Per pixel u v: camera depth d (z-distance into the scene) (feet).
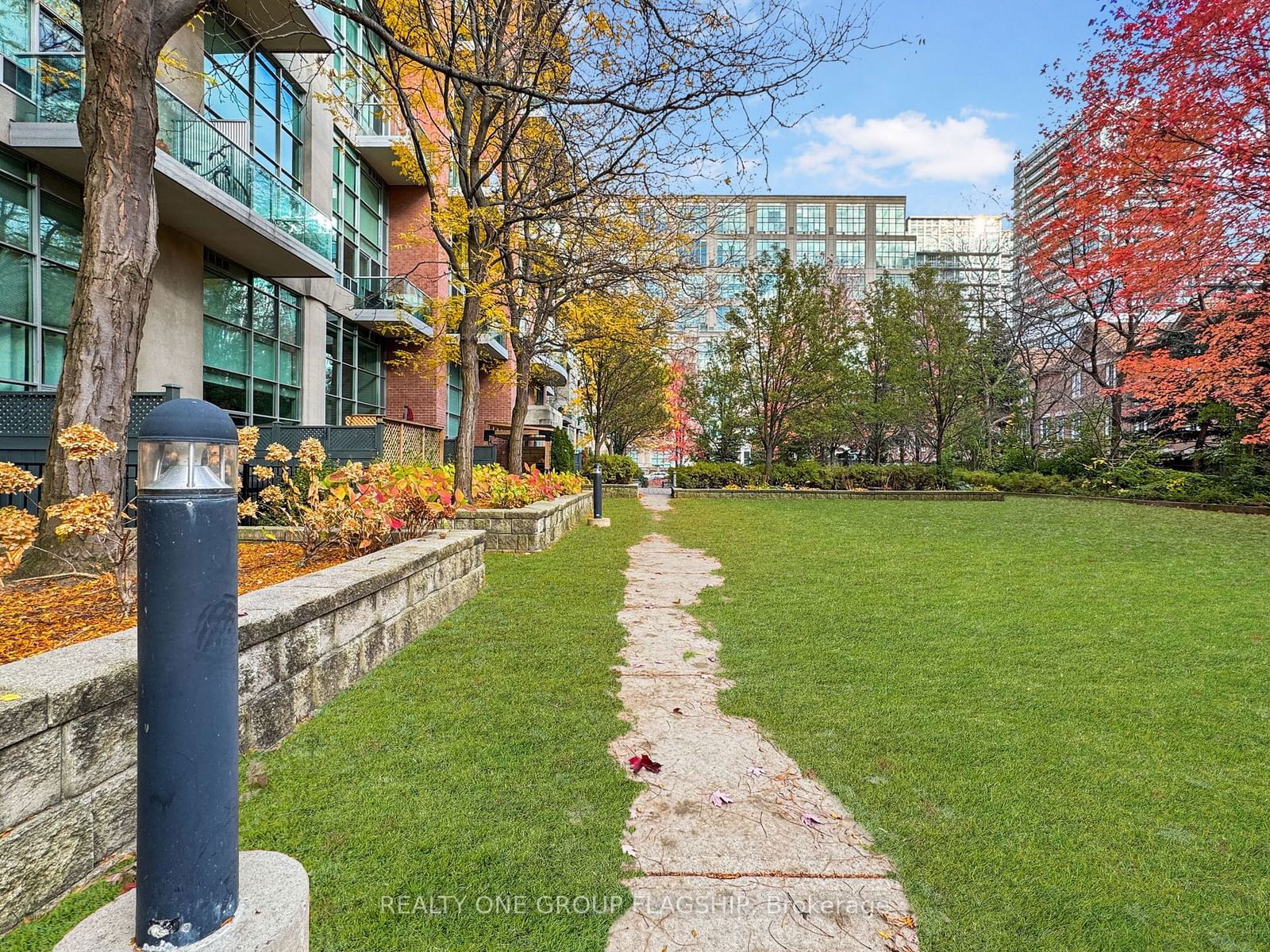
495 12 25.71
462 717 10.08
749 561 26.32
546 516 29.01
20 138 25.49
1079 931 5.71
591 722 10.00
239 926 4.20
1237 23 30.58
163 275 33.32
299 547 17.37
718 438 115.55
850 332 77.30
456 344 41.39
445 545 16.39
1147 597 19.49
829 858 6.73
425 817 7.27
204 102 34.47
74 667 6.34
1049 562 26.25
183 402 4.32
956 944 5.55
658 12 19.30
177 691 4.08
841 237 224.74
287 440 35.06
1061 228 43.04
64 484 12.26
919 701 11.14
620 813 7.52
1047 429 102.22
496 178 42.96
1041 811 7.64
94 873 6.16
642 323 42.68
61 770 5.83
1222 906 6.03
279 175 43.14
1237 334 43.88
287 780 8.03
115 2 12.30
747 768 8.68
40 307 27.22
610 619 16.31
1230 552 28.99
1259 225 35.04
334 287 51.37
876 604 18.49
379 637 12.65
